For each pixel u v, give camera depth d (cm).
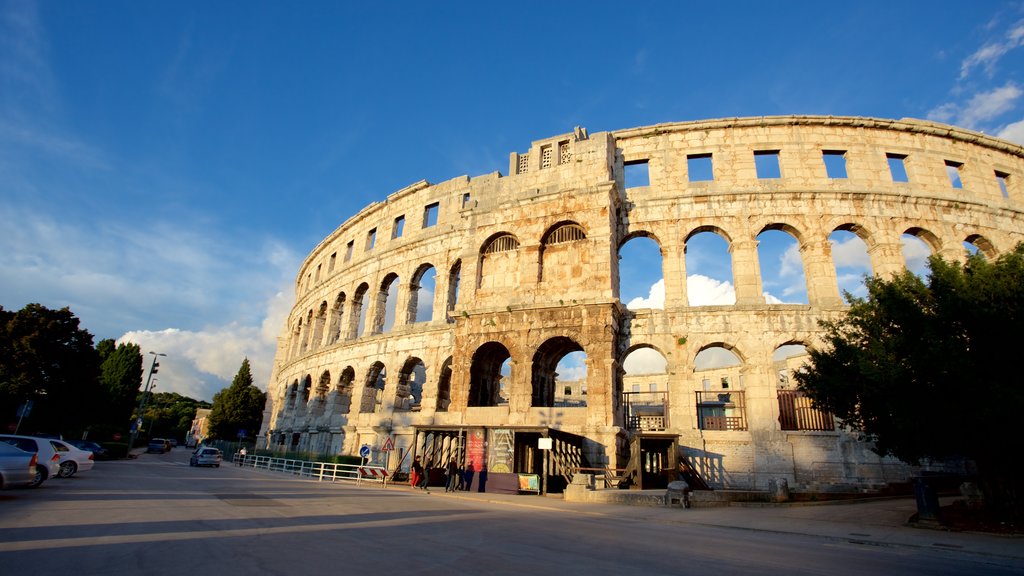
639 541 1488
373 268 5525
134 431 7931
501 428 3409
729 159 4269
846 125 4334
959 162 4397
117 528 1285
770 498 2859
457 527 1594
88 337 5788
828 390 2406
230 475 3794
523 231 4219
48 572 868
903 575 1146
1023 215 4306
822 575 1110
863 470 3391
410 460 4216
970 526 1927
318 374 5769
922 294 2173
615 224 4128
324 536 1302
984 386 1833
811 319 3728
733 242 4016
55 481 2470
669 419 3669
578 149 4281
